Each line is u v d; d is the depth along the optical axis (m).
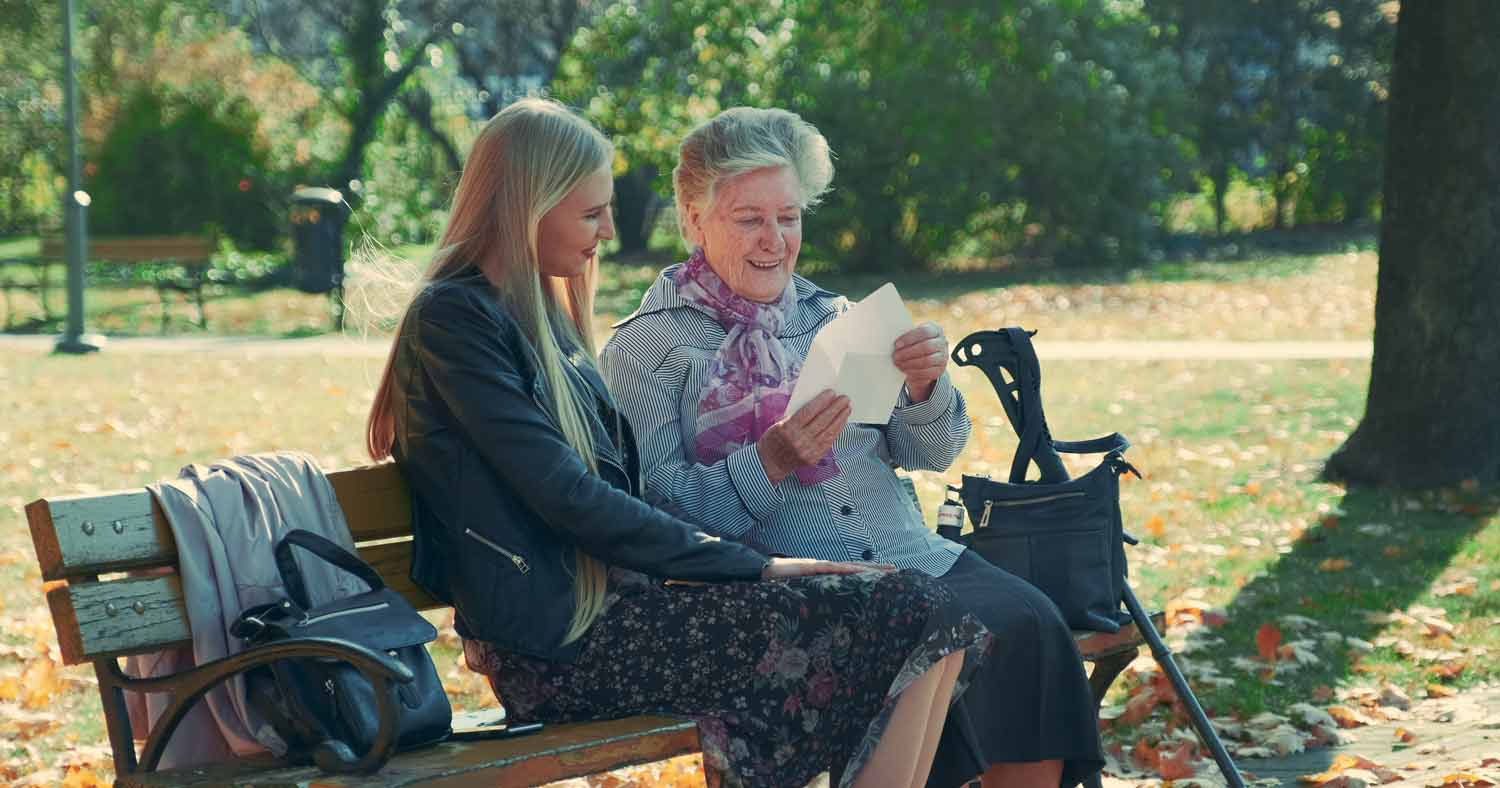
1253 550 7.19
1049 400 11.88
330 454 10.02
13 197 31.42
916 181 25.89
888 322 3.40
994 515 3.71
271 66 29.31
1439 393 8.33
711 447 3.58
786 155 3.63
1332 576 6.63
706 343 3.63
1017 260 27.20
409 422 3.12
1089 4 26.53
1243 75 31.59
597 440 3.27
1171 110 27.45
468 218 3.24
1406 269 8.40
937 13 26.41
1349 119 31.12
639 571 3.09
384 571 3.32
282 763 2.83
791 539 3.59
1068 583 3.64
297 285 22.12
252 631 2.81
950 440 3.79
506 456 3.01
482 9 31.69
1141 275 23.97
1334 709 4.84
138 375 14.23
